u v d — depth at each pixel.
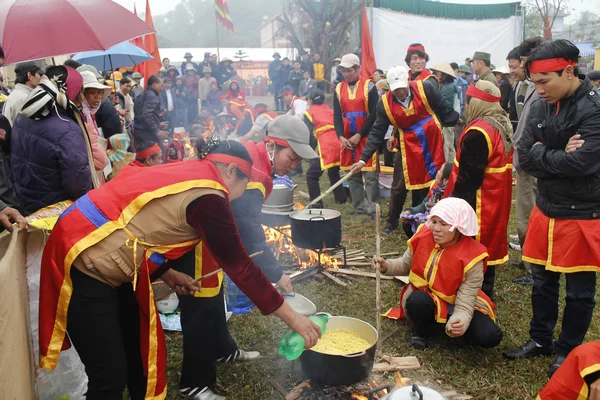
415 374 3.09
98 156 4.00
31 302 2.59
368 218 6.38
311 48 16.42
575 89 2.71
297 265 4.79
